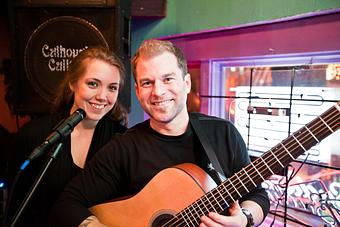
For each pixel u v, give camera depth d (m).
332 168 1.41
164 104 1.02
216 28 1.90
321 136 0.89
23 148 1.42
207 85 2.02
